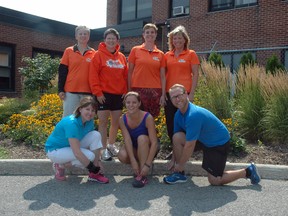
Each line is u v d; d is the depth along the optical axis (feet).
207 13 49.11
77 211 12.14
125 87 17.67
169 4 54.08
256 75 23.47
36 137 20.97
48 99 26.89
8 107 31.35
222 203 12.96
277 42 42.57
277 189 14.78
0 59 51.39
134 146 16.10
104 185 15.31
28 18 53.62
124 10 63.87
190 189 14.75
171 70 17.33
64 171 16.26
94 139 15.53
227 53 46.93
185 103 14.65
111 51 17.19
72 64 17.21
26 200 13.23
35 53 55.77
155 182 15.88
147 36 17.19
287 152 19.49
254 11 44.57
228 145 14.98
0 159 17.69
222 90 22.76
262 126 21.67
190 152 14.69
